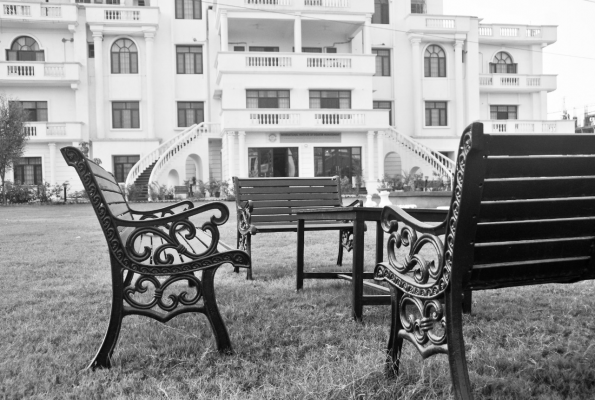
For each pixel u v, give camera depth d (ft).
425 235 7.82
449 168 104.83
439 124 122.31
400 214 8.39
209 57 114.83
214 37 114.62
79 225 43.78
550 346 10.86
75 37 109.60
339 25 112.27
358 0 108.37
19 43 109.29
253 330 12.06
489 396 8.61
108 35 110.73
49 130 105.60
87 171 9.80
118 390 8.93
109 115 111.04
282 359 10.28
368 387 8.69
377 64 121.29
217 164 110.11
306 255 24.36
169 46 113.29
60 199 102.53
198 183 100.48
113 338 10.02
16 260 23.41
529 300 15.14
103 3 118.11
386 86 121.19
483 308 14.24
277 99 105.40
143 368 9.96
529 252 8.01
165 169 100.17
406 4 121.80
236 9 103.91
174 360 10.25
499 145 6.90
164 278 18.97
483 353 10.54
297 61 104.78
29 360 10.42
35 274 19.89
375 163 103.30
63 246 28.73
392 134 109.50
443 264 7.35
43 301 15.44
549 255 8.20
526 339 11.35
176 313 10.35
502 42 128.36
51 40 109.70
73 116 110.32
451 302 7.23
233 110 96.68
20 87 108.78
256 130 97.81
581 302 14.73
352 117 101.09
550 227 7.97
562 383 9.02
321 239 31.07
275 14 105.50
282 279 18.48
